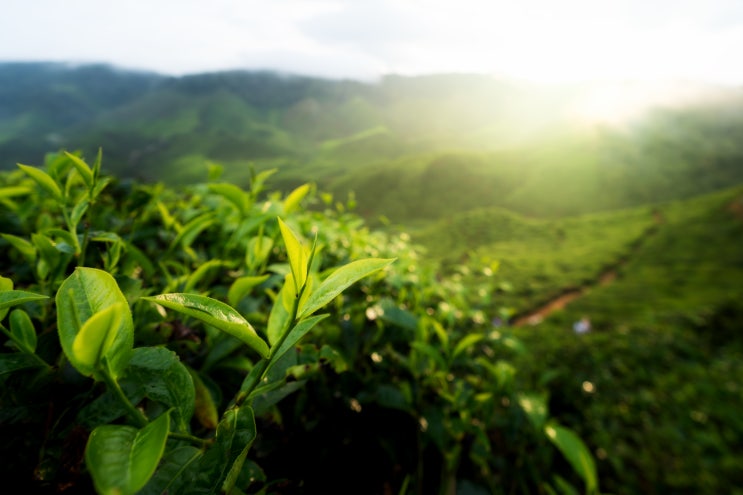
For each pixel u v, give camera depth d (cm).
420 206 10869
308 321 68
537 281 4078
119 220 198
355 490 155
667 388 1051
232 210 191
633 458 666
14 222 175
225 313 64
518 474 238
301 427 139
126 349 61
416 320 182
